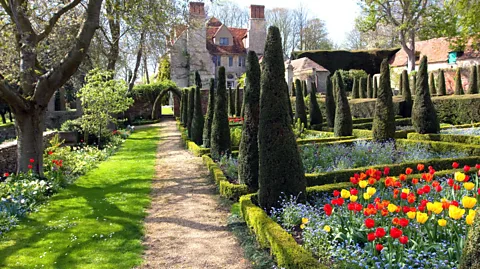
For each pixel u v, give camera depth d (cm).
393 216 423
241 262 433
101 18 1670
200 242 501
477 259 201
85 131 1532
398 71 3703
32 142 839
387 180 478
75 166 1037
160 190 797
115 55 1805
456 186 461
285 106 540
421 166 570
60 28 1233
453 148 956
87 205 691
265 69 547
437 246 354
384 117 1089
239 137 1241
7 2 812
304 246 403
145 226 572
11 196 659
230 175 823
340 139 1223
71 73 858
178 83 3978
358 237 402
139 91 2934
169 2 1462
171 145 1547
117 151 1465
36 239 521
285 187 529
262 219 464
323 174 698
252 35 4294
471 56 3084
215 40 4381
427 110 1183
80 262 443
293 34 5206
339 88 1338
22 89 859
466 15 2541
